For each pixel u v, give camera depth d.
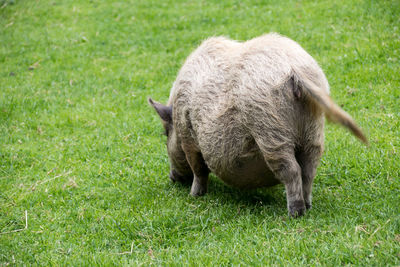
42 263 10.63
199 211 12.69
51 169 16.23
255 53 11.15
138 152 17.22
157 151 17.23
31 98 22.27
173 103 13.29
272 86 10.37
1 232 12.42
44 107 21.58
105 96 22.30
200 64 12.49
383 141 14.77
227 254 9.77
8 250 11.33
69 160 16.83
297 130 10.49
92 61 26.48
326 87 11.09
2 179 15.73
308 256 9.27
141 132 18.67
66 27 31.62
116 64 25.69
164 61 25.25
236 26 27.77
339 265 8.76
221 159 11.69
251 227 11.14
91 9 34.75
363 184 12.91
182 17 30.80
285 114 10.31
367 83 18.88
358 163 13.94
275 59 10.74
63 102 21.95
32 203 14.04
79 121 20.06
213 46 12.70
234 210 12.49
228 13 30.33
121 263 10.20
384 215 10.59
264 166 11.36
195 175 13.78
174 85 14.16
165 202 13.45
